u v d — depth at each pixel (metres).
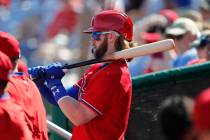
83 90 13.89
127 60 14.29
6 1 30.27
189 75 16.17
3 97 12.34
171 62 21.36
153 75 16.30
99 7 25.92
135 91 16.44
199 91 16.14
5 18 30.20
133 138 16.48
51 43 28.91
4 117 12.12
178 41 20.83
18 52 13.04
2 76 12.17
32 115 13.02
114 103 13.63
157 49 13.78
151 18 23.47
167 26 23.02
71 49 28.16
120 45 13.89
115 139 13.70
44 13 29.47
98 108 13.60
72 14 28.42
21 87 13.06
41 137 13.18
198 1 27.39
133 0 27.94
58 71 14.00
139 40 23.20
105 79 13.64
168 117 10.16
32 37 29.41
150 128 16.36
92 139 13.73
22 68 13.59
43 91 14.52
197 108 9.22
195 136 9.63
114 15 13.90
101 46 13.85
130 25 13.98
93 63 13.86
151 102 16.36
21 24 29.91
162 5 27.95
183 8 27.80
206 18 24.62
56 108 16.84
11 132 12.15
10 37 13.01
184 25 20.75
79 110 13.62
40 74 14.07
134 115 16.47
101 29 13.82
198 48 19.70
